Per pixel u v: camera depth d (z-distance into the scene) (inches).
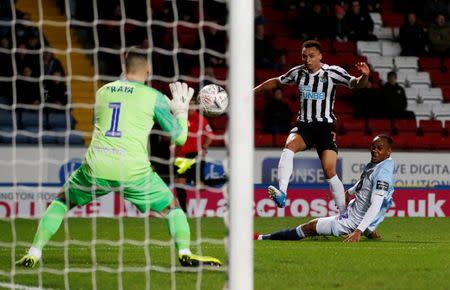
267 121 1879.9
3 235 1270.9
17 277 807.1
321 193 1678.2
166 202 842.8
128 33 1893.5
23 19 1867.6
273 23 2196.1
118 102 839.7
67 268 842.8
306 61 1187.9
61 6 2007.9
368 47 2165.4
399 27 2217.0
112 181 836.6
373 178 1140.5
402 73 2144.4
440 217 1674.5
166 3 1952.5
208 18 1968.5
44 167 1674.5
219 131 1835.6
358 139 1883.6
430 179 1855.3
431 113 2108.8
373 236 1197.7
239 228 645.9
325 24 2128.4
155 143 1545.3
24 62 1755.7
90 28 1967.3
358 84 1176.8
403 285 784.9
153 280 789.2
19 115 1747.0
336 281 800.3
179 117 836.6
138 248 1046.4
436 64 2175.2
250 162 650.8
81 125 1856.5
